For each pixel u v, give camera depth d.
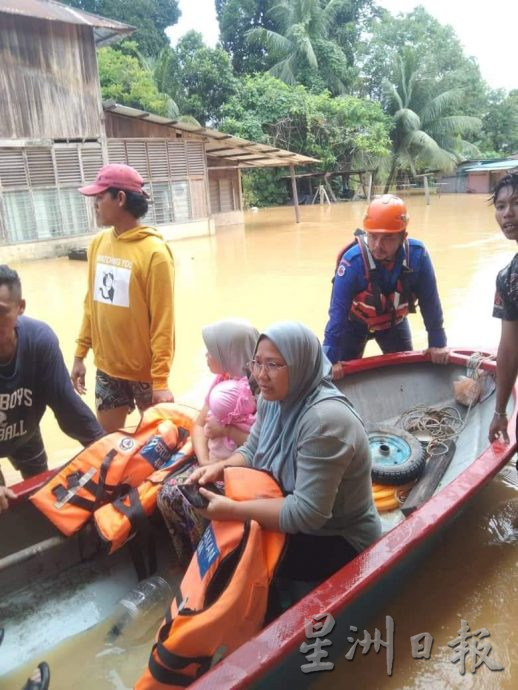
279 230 17.44
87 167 14.34
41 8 13.52
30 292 9.48
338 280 3.66
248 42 29.77
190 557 2.53
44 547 2.48
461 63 33.16
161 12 31.62
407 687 1.94
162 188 16.03
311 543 2.16
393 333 4.21
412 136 28.48
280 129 25.77
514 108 37.16
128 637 2.26
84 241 14.34
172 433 2.76
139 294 3.24
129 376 3.46
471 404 3.60
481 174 29.53
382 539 2.12
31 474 3.32
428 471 3.11
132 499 2.47
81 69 13.96
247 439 2.45
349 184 29.27
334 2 29.98
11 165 13.15
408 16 33.78
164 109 23.72
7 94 12.94
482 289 8.27
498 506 2.88
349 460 1.95
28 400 2.81
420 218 18.52
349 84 30.31
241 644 1.86
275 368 1.99
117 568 2.64
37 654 2.18
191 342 6.43
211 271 10.80
